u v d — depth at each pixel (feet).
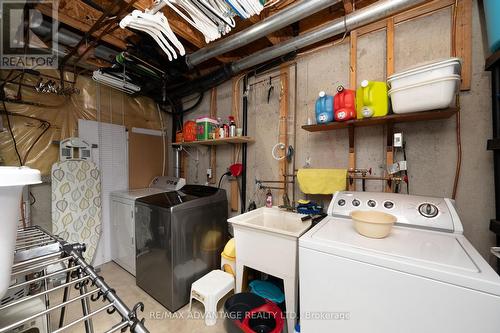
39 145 7.25
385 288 2.97
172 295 6.02
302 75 6.97
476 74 4.58
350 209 4.81
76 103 8.12
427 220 4.00
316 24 6.74
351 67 5.92
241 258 5.48
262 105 7.86
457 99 4.56
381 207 4.51
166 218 6.11
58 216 7.29
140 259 7.13
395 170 5.13
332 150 6.42
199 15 4.19
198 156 9.86
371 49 5.75
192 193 7.95
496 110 4.17
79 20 5.80
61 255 3.18
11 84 6.71
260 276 6.71
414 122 5.23
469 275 2.52
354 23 5.37
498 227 3.92
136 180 9.84
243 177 8.20
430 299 2.70
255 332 4.50
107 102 9.00
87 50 6.79
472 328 2.49
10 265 2.02
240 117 8.44
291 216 6.04
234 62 7.52
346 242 3.49
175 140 10.15
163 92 9.05
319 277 3.49
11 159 6.73
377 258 3.01
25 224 6.80
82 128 8.16
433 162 5.03
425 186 5.11
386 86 4.85
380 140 5.70
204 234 6.98
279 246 4.73
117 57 6.99
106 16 5.38
